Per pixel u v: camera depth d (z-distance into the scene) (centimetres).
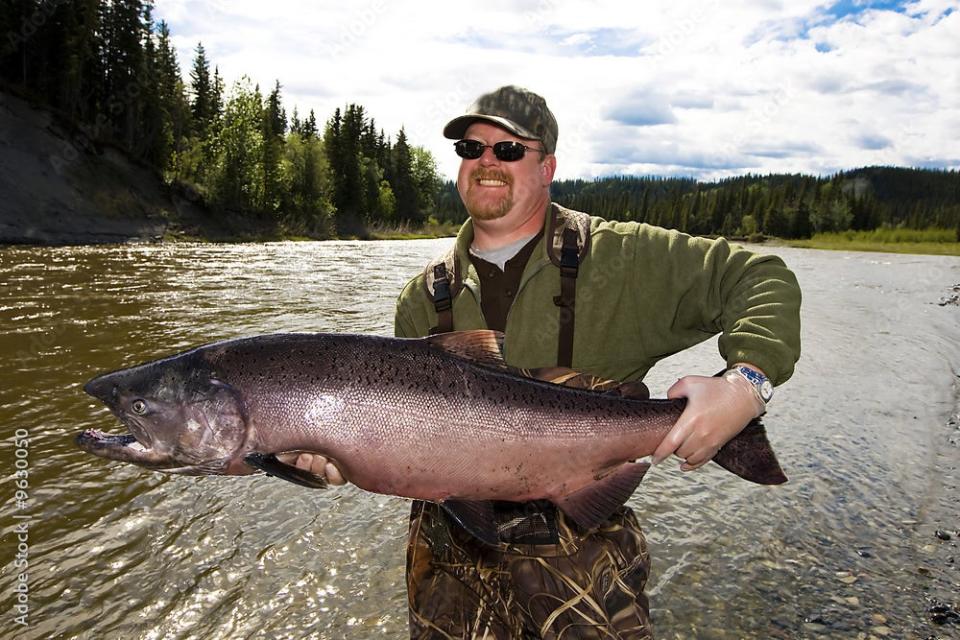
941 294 1964
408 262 2609
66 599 351
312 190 6112
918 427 664
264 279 1766
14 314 1087
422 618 272
